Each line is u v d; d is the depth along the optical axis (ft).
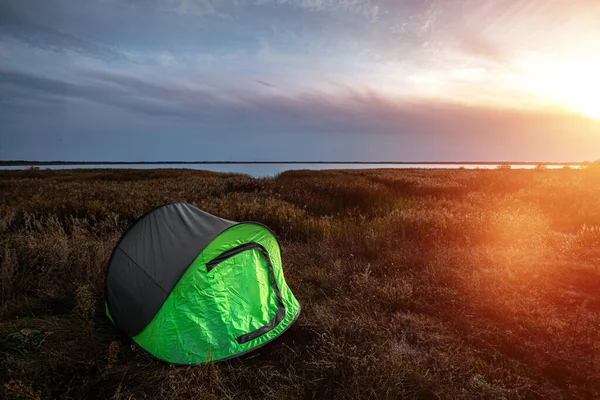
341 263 19.01
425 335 12.21
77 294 13.43
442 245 22.30
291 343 12.10
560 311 13.94
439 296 15.03
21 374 9.58
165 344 10.82
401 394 9.13
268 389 9.41
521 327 12.46
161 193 42.91
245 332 11.53
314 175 89.86
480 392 9.25
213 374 9.71
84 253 17.37
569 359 10.65
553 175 70.38
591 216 31.19
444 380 9.74
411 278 16.88
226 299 11.79
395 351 10.90
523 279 16.72
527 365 10.66
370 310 13.98
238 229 12.52
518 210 31.83
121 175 96.78
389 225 26.53
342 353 10.74
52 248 17.49
